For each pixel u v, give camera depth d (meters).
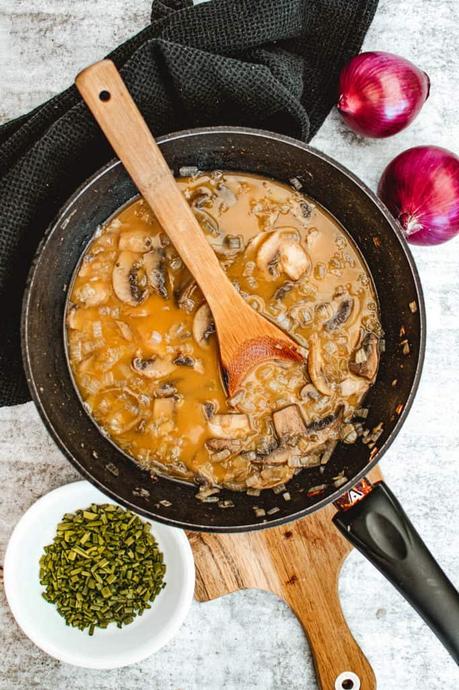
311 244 0.80
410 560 0.78
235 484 0.80
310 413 0.80
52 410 0.77
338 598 0.89
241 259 0.79
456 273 0.90
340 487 0.76
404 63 0.84
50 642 0.86
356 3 0.83
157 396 0.78
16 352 0.84
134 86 0.80
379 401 0.81
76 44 0.89
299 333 0.79
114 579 0.87
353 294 0.80
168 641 0.89
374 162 0.89
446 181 0.83
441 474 0.91
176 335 0.78
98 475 0.79
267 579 0.88
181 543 0.85
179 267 0.78
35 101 0.89
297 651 0.91
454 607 0.78
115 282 0.78
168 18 0.82
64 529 0.88
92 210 0.77
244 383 0.79
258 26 0.82
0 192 0.80
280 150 0.77
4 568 0.85
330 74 0.87
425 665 0.91
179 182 0.79
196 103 0.82
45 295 0.77
